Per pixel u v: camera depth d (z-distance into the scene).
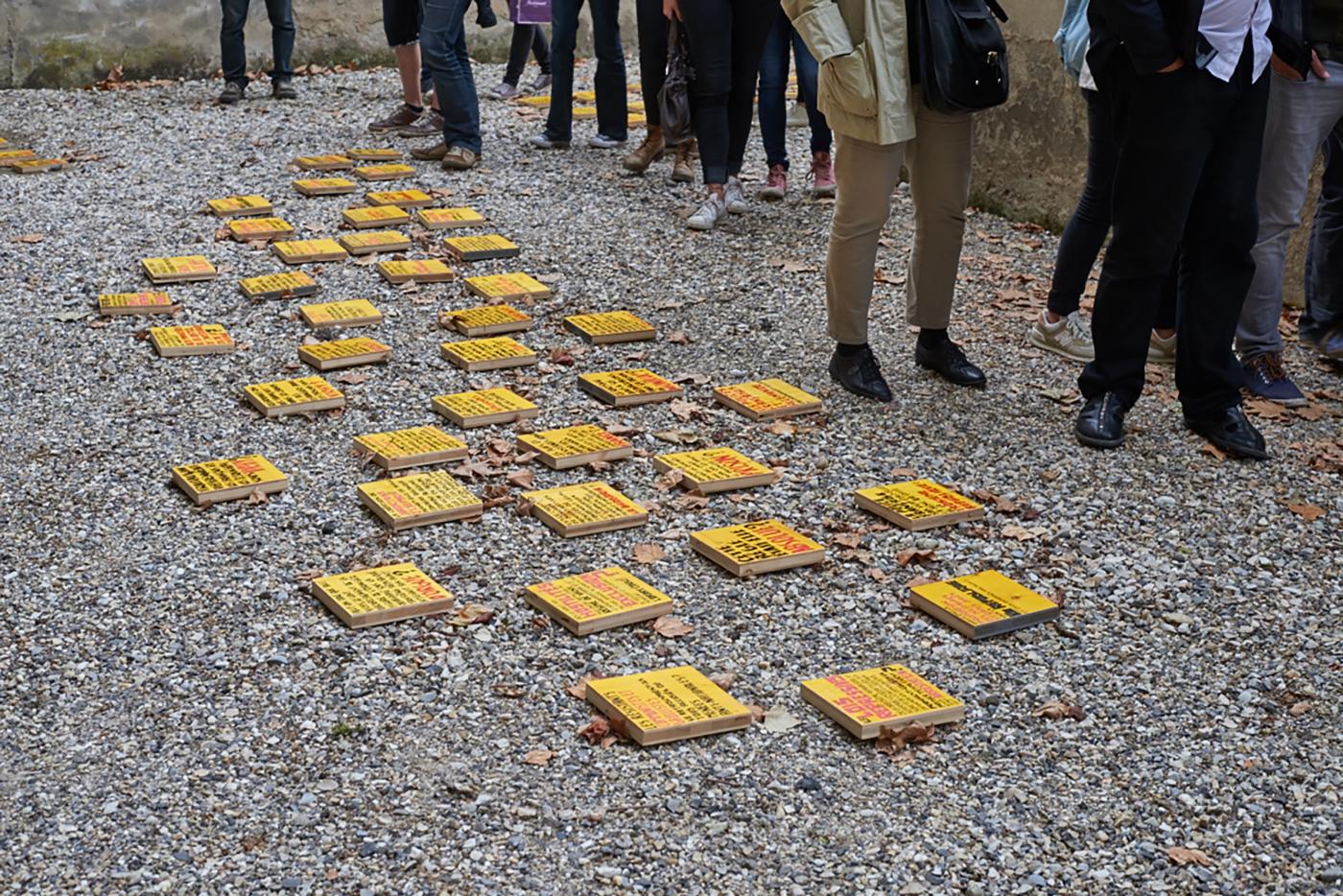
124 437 4.84
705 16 7.16
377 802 3.01
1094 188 5.54
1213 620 3.87
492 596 3.87
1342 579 4.09
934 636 3.75
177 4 11.76
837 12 4.75
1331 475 4.77
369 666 3.52
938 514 4.33
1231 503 4.55
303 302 6.24
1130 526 4.39
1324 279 5.78
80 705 3.33
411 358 5.65
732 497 4.51
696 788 3.09
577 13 9.05
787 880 2.81
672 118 7.98
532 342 5.87
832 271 5.19
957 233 5.23
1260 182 5.18
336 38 12.48
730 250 7.14
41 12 11.28
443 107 8.69
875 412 5.21
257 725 3.27
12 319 5.95
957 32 4.72
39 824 2.91
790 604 3.88
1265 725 3.39
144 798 3.00
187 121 10.00
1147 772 3.20
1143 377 5.00
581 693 3.42
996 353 5.87
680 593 3.92
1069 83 7.68
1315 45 4.95
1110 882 2.84
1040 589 4.00
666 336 5.96
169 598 3.81
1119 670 3.62
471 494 4.39
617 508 4.34
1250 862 2.91
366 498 4.35
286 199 7.91
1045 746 3.29
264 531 4.20
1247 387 5.44
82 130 9.64
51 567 3.96
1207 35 4.32
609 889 2.77
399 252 7.01
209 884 2.75
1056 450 4.91
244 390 5.20
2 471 4.55
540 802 3.02
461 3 8.51
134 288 6.39
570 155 9.14
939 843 2.94
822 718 3.37
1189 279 4.83
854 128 4.86
